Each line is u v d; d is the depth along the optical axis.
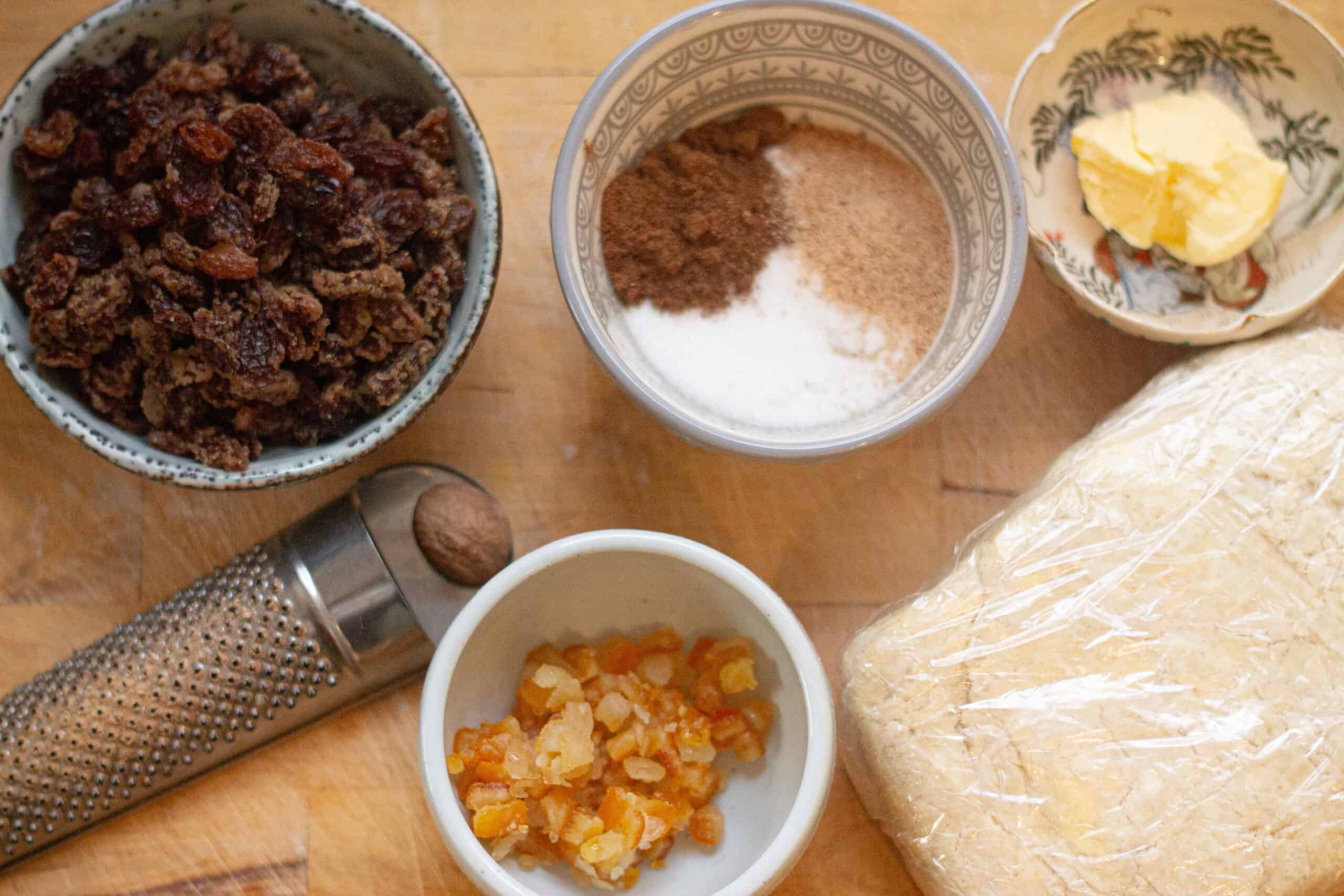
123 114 0.40
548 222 0.44
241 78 0.40
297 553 0.42
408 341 0.40
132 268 0.39
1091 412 0.44
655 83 0.41
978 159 0.41
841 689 0.41
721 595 0.40
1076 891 0.38
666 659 0.41
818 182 0.43
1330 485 0.39
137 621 0.43
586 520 0.44
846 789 0.43
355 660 0.42
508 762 0.39
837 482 0.44
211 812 0.43
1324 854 0.37
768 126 0.43
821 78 0.43
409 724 0.43
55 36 0.44
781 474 0.44
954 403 0.44
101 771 0.41
